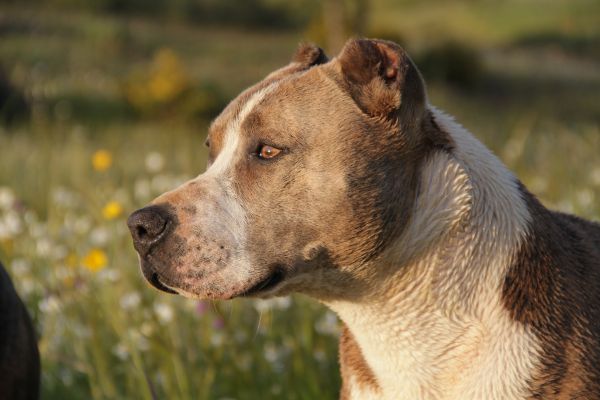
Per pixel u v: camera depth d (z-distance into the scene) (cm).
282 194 532
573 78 4419
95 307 818
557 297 521
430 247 536
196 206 534
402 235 536
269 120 539
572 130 2133
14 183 1452
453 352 536
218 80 3803
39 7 5419
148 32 5028
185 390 712
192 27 5725
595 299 530
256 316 845
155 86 2923
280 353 775
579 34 5809
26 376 621
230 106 571
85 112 2866
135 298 776
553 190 1124
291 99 543
